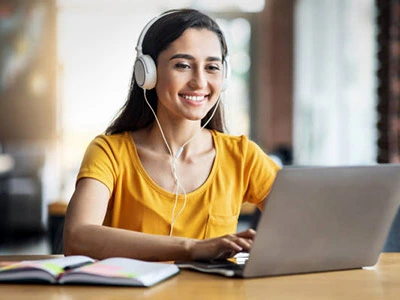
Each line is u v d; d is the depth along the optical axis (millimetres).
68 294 1625
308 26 8516
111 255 1963
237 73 10125
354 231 1909
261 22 10070
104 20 10203
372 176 1871
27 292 1643
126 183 2260
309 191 1788
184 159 2303
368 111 5137
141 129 2359
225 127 2443
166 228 2238
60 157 10258
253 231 1922
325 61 7297
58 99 10297
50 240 3961
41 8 10250
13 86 10312
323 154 7402
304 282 1779
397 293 1677
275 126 9938
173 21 2211
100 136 2322
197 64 2201
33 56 10297
